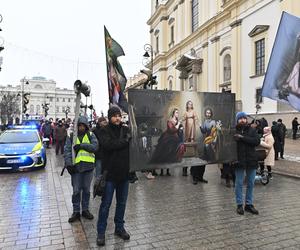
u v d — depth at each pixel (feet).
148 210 20.89
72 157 19.07
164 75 143.64
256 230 16.90
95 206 22.12
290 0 63.57
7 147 37.29
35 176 33.83
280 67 23.18
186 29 120.16
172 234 16.48
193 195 25.00
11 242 15.65
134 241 15.60
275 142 43.45
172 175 34.47
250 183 20.24
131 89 26.96
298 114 65.10
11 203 22.91
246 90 78.95
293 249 14.46
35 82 354.74
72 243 15.48
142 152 27.25
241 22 81.20
